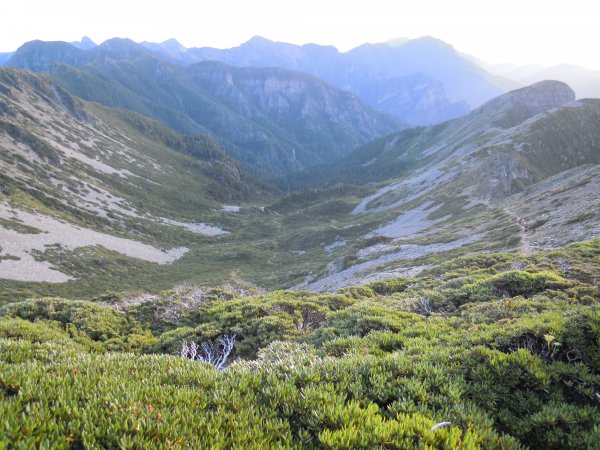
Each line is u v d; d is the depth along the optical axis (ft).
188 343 53.78
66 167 606.96
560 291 51.85
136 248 459.73
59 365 21.94
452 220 343.46
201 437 15.74
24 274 307.99
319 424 18.16
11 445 13.30
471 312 44.83
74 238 408.05
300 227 604.08
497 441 18.07
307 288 239.71
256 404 19.58
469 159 553.64
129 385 19.40
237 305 69.51
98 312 69.00
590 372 24.48
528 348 27.45
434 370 24.38
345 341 35.19
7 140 573.74
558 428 19.48
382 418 19.24
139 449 14.40
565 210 161.58
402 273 154.30
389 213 479.82
